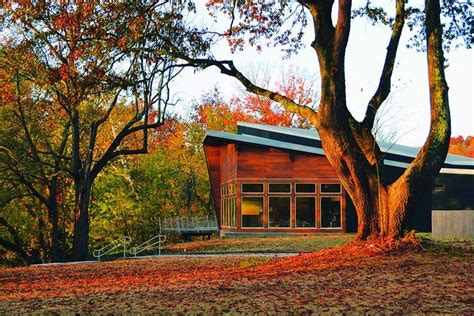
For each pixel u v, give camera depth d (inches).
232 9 845.8
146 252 1301.7
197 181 2367.1
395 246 741.9
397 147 1899.6
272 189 1544.0
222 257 1005.8
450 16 829.2
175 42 862.5
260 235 1523.1
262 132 1780.3
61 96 1230.9
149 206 1862.7
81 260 1259.2
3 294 639.1
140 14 823.7
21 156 1346.0
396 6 789.2
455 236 1099.3
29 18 953.5
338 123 761.6
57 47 1050.7
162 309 477.1
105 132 1905.8
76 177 1294.3
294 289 556.7
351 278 605.0
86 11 833.5
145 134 1330.0
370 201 776.3
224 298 520.1
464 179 1640.0
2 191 1414.9
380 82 782.5
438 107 733.9
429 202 1641.2
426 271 618.8
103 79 883.4
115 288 643.5
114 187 1817.2
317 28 772.0
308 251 1044.5
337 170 783.1
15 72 1096.8
